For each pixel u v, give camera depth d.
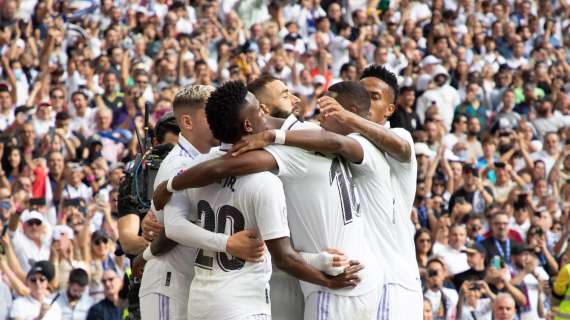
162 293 6.98
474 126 21.58
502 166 19.92
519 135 21.83
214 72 21.86
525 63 27.28
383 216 6.98
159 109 18.33
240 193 6.21
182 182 6.23
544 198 19.78
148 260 7.08
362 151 6.68
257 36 24.03
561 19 30.31
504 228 16.11
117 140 17.84
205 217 6.34
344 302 6.55
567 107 24.36
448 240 15.38
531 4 29.75
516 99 24.58
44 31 21.45
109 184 16.00
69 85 19.41
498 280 15.00
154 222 6.87
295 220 6.58
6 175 16.11
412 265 7.24
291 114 6.94
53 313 12.58
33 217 13.88
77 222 14.41
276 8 25.03
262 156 6.25
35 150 16.80
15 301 12.55
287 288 6.91
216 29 23.50
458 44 26.72
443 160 19.17
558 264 17.16
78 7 22.38
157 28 23.09
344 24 25.05
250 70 21.73
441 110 22.47
